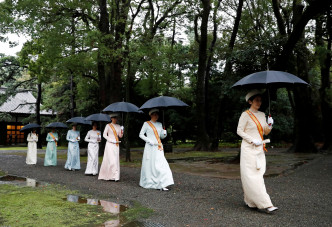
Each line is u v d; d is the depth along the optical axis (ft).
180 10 63.52
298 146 57.62
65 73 57.67
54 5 47.37
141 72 63.10
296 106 57.98
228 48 45.80
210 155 54.60
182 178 26.27
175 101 22.24
